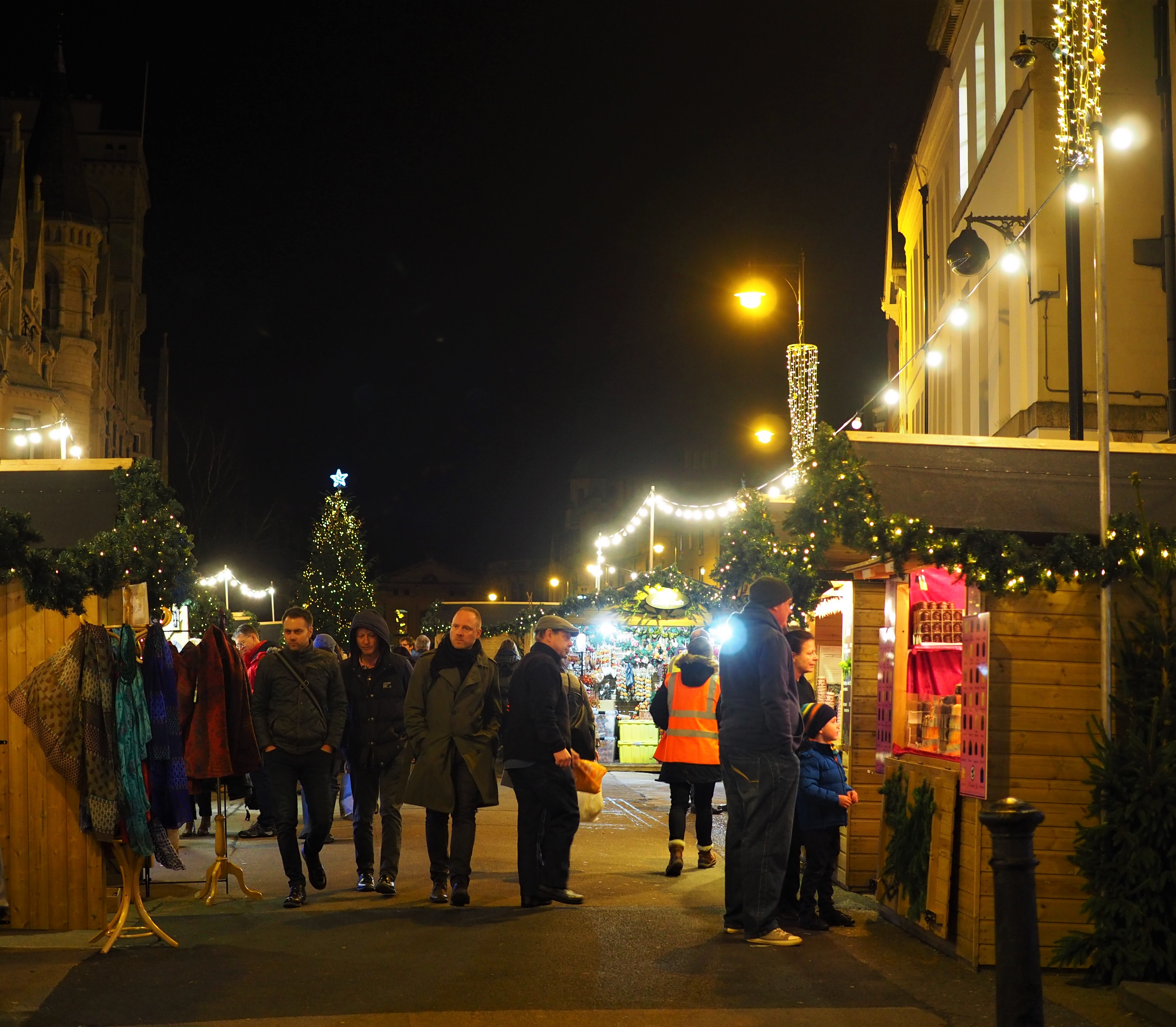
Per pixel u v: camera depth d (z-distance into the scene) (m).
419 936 7.87
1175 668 7.27
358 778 9.62
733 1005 6.35
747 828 7.78
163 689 8.33
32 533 7.82
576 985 6.68
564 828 9.08
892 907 8.55
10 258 43.59
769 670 7.70
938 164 25.95
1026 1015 4.88
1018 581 7.41
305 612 9.21
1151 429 15.28
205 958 7.26
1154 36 15.51
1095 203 10.03
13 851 8.02
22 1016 6.04
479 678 9.16
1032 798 7.38
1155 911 6.92
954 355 23.19
